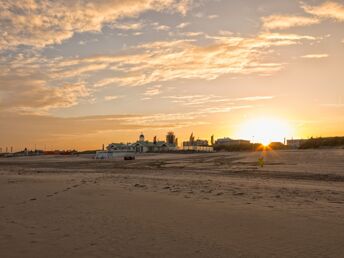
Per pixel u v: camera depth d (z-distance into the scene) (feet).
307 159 184.03
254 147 544.21
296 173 110.01
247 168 140.67
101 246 29.63
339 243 29.71
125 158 297.53
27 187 68.54
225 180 86.69
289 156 219.00
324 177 97.30
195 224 36.37
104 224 36.83
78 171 141.79
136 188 65.21
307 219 38.01
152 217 39.68
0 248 29.37
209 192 59.57
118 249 28.84
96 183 75.56
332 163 150.61
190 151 531.50
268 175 105.91
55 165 219.41
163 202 48.83
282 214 40.50
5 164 246.27
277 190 63.16
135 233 33.30
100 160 295.28
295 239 30.99
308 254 27.22
